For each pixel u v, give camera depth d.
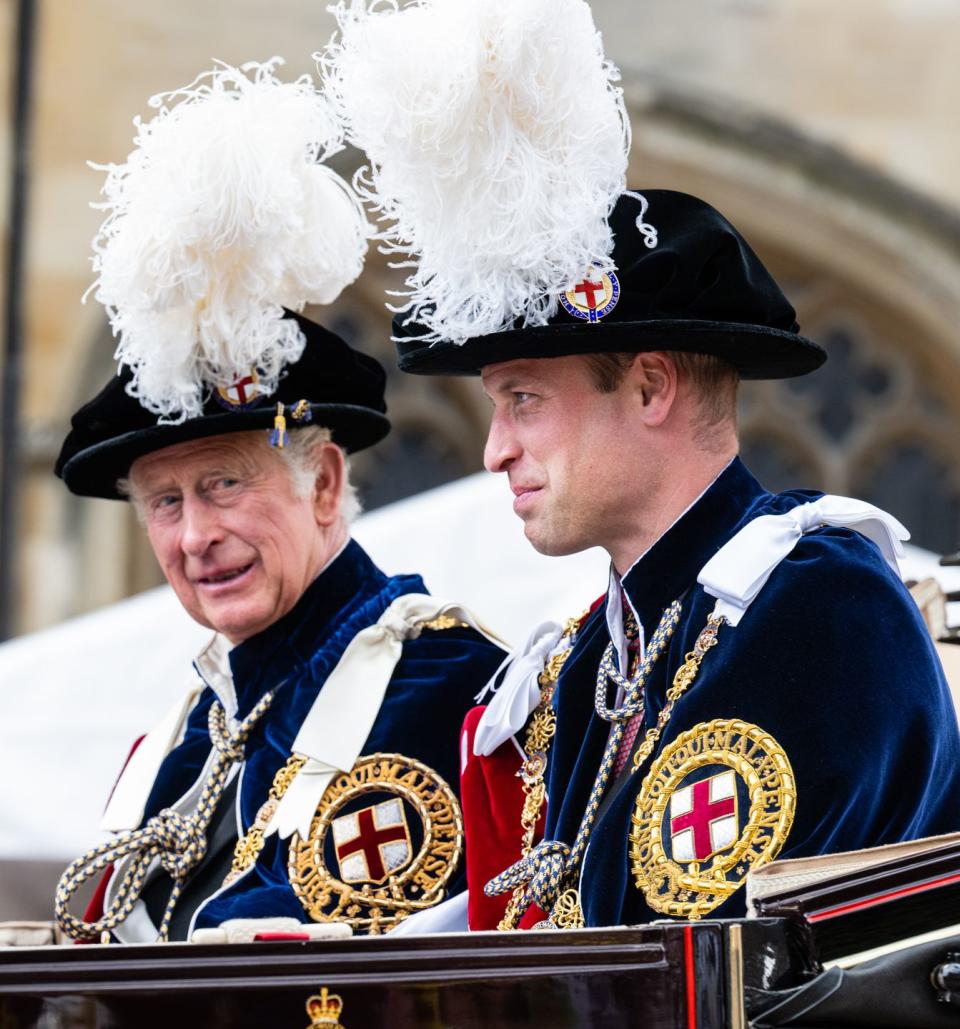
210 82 34.38
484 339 8.07
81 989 5.99
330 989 6.04
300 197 10.69
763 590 7.70
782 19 35.88
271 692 10.97
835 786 7.17
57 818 15.66
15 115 34.22
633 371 8.05
